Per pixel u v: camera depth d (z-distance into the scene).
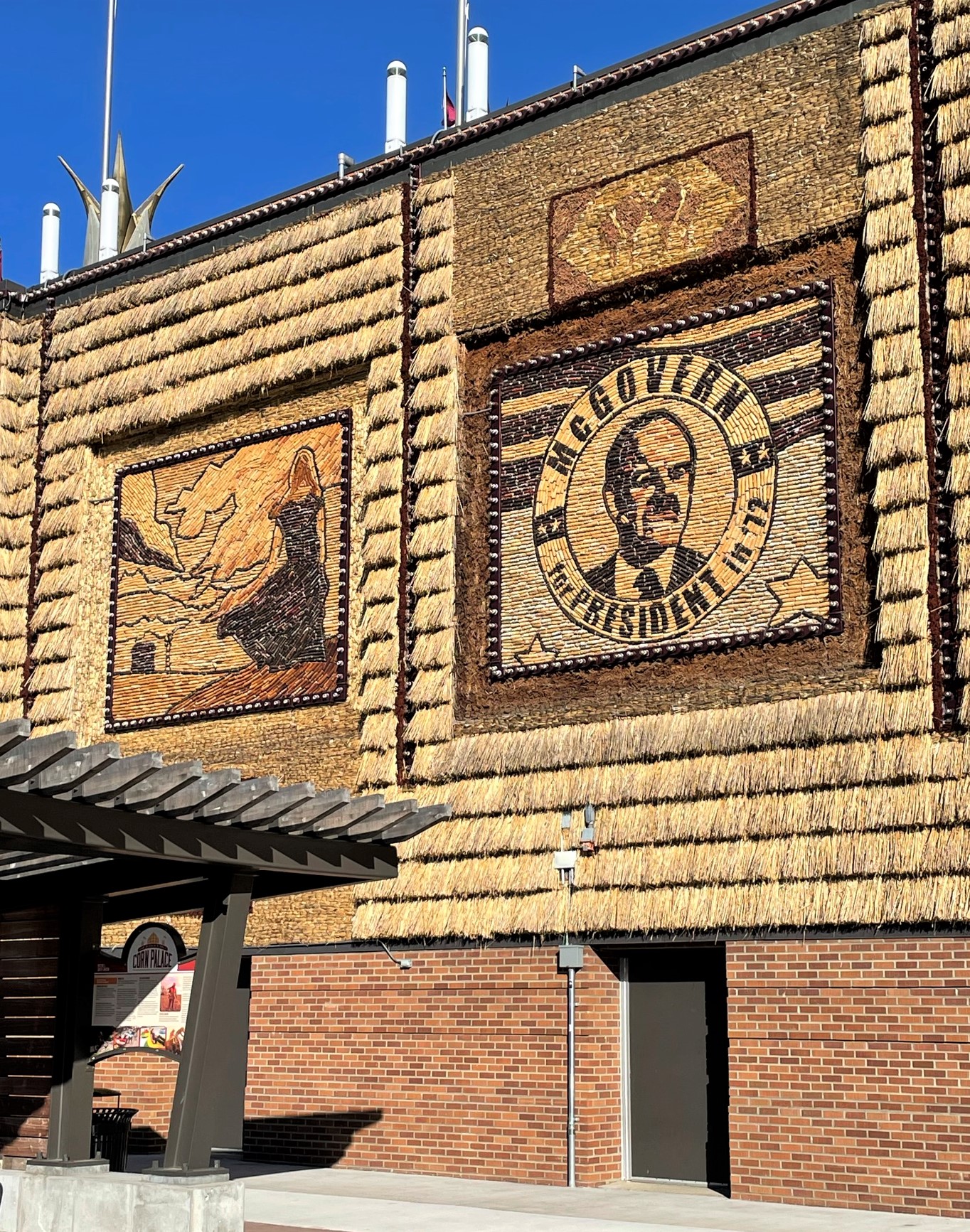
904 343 17.11
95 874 14.95
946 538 16.48
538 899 18.53
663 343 19.50
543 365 20.59
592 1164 17.69
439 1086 19.03
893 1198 15.20
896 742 16.23
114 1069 22.78
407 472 21.64
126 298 26.06
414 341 21.94
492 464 20.83
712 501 18.64
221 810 13.27
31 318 27.72
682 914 17.17
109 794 12.44
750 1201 16.11
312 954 20.67
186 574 24.39
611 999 18.41
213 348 24.48
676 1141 17.78
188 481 24.72
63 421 26.45
